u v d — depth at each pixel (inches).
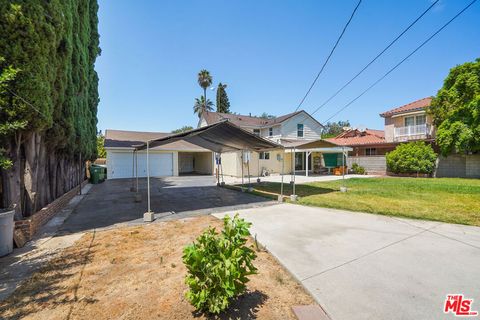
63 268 128.5
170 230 200.2
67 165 367.6
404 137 748.6
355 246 158.6
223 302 81.8
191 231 197.0
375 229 196.7
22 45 158.7
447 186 440.5
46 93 178.1
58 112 232.8
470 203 293.3
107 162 718.5
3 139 168.4
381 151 832.3
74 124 331.0
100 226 213.8
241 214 256.7
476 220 218.2
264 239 173.9
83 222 228.5
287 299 99.0
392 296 99.7
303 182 577.9
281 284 111.7
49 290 105.9
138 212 272.8
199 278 86.9
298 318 85.6
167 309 91.0
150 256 144.6
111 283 111.8
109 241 172.9
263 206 303.3
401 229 195.6
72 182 411.2
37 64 166.9
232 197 378.3
